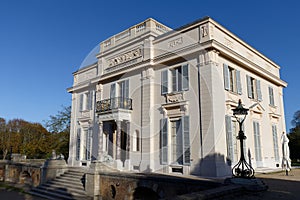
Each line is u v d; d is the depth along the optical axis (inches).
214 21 514.9
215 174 436.8
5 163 830.5
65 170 622.8
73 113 852.6
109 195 453.4
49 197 508.4
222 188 272.5
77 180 544.4
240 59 563.2
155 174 488.1
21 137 1467.8
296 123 1715.1
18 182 746.2
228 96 521.7
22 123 1512.1
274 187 339.3
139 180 411.8
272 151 662.5
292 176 482.0
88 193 477.4
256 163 578.9
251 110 593.0
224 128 488.1
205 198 228.4
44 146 1266.0
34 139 1417.3
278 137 713.6
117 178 446.9
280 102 772.0
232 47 572.1
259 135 609.9
